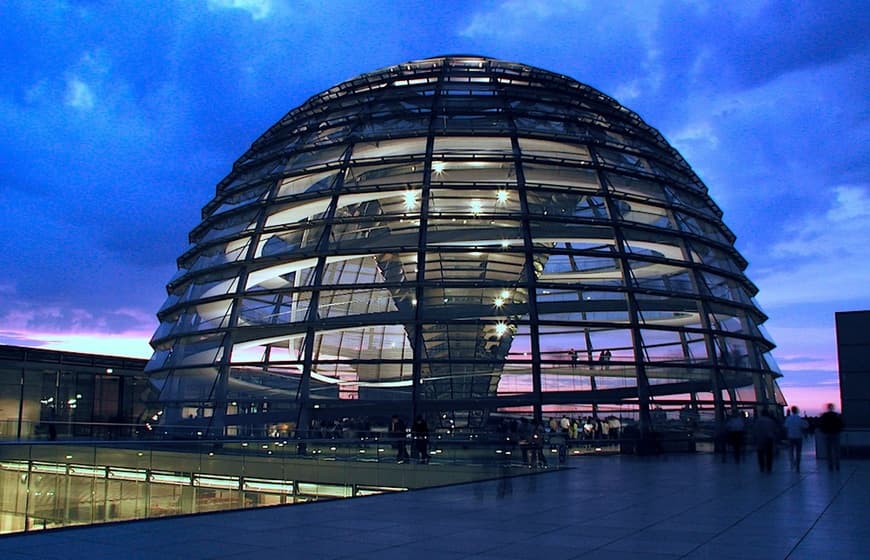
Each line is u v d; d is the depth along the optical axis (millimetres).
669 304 34594
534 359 32156
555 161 37062
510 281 33375
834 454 23516
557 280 34875
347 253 34031
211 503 24688
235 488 25141
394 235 34531
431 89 40938
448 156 36688
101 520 23891
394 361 31641
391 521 13148
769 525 12461
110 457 24328
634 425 31609
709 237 39125
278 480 25469
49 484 24359
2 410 59500
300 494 25438
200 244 39438
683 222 37969
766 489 18141
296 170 38281
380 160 36688
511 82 42156
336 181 36625
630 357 32750
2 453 24297
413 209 35094
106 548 10398
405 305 32656
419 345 31922
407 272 33719
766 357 38219
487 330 32562
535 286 33125
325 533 11797
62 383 65062
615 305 33688
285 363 32469
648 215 37188
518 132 37781
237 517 13695
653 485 19344
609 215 35812
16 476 24547
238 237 36969
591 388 31953
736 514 13820
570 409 31438
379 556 9906
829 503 15312
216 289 35969
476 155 36625
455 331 32406
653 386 32469
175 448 24609
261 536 11492
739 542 10867
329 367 31922
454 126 38156
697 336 34375
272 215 37031
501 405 31234
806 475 21953
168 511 24125
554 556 9891
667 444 31719
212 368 33594
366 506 15398
